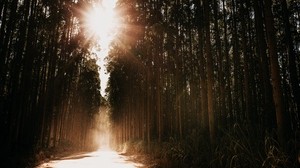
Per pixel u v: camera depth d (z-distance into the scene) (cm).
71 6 1930
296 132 582
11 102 1286
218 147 842
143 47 2061
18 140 1448
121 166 1225
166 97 2373
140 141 2469
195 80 2092
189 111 2372
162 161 1088
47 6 1725
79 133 4122
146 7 1903
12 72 1488
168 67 2012
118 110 4231
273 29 680
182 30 1905
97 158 1812
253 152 631
